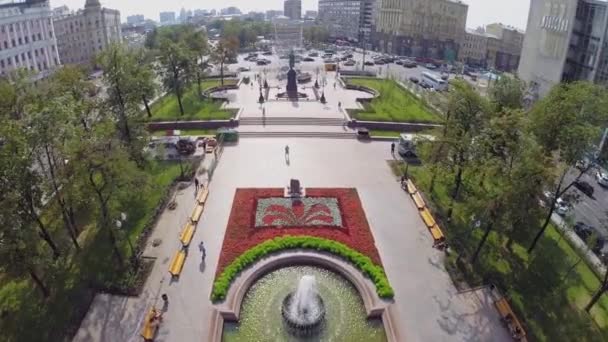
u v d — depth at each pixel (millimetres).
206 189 48875
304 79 107125
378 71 132375
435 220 44062
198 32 101062
